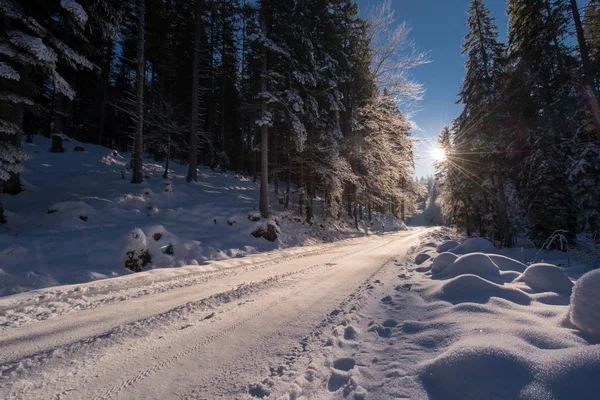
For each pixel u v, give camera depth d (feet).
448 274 17.78
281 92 48.52
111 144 113.80
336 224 70.44
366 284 19.43
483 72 54.13
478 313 10.50
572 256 32.04
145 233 30.09
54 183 41.68
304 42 47.78
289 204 64.59
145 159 70.79
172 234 33.19
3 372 8.93
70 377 8.74
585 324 7.84
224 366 9.27
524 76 46.29
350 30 58.23
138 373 8.94
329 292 17.75
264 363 9.36
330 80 52.80
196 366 9.30
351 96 63.57
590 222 38.81
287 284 20.18
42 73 28.89
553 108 38.14
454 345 8.03
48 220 30.27
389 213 156.46
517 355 6.70
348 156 63.21
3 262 21.12
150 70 79.51
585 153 34.76
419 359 8.33
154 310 15.03
